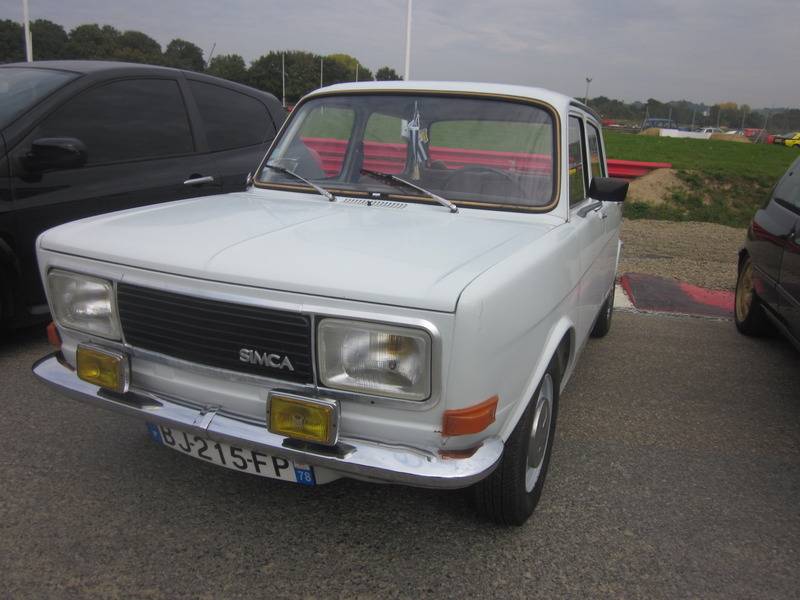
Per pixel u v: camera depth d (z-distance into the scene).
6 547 2.50
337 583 2.40
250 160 5.77
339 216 2.85
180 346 2.31
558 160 3.12
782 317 4.65
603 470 3.34
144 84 5.13
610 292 5.14
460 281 2.04
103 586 2.33
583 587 2.45
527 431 2.54
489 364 2.09
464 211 3.06
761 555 2.69
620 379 4.67
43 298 4.48
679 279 7.81
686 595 2.43
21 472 3.03
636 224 11.82
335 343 2.07
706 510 3.02
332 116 3.52
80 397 2.56
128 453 3.24
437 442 2.12
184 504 2.84
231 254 2.25
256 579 2.40
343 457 2.12
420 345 1.99
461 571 2.50
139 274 2.34
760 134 53.09
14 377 4.06
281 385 2.18
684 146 27.59
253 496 2.93
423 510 2.88
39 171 4.30
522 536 2.74
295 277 2.08
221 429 2.26
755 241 5.48
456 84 3.42
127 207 4.77
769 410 4.23
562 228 2.95
